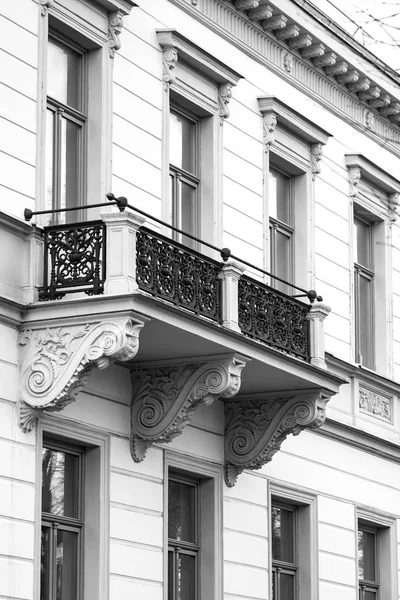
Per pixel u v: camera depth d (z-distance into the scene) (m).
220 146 23.84
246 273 24.25
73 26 20.44
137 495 20.70
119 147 21.17
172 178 22.97
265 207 25.12
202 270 20.22
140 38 22.06
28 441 18.56
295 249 26.50
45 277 18.75
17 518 18.22
